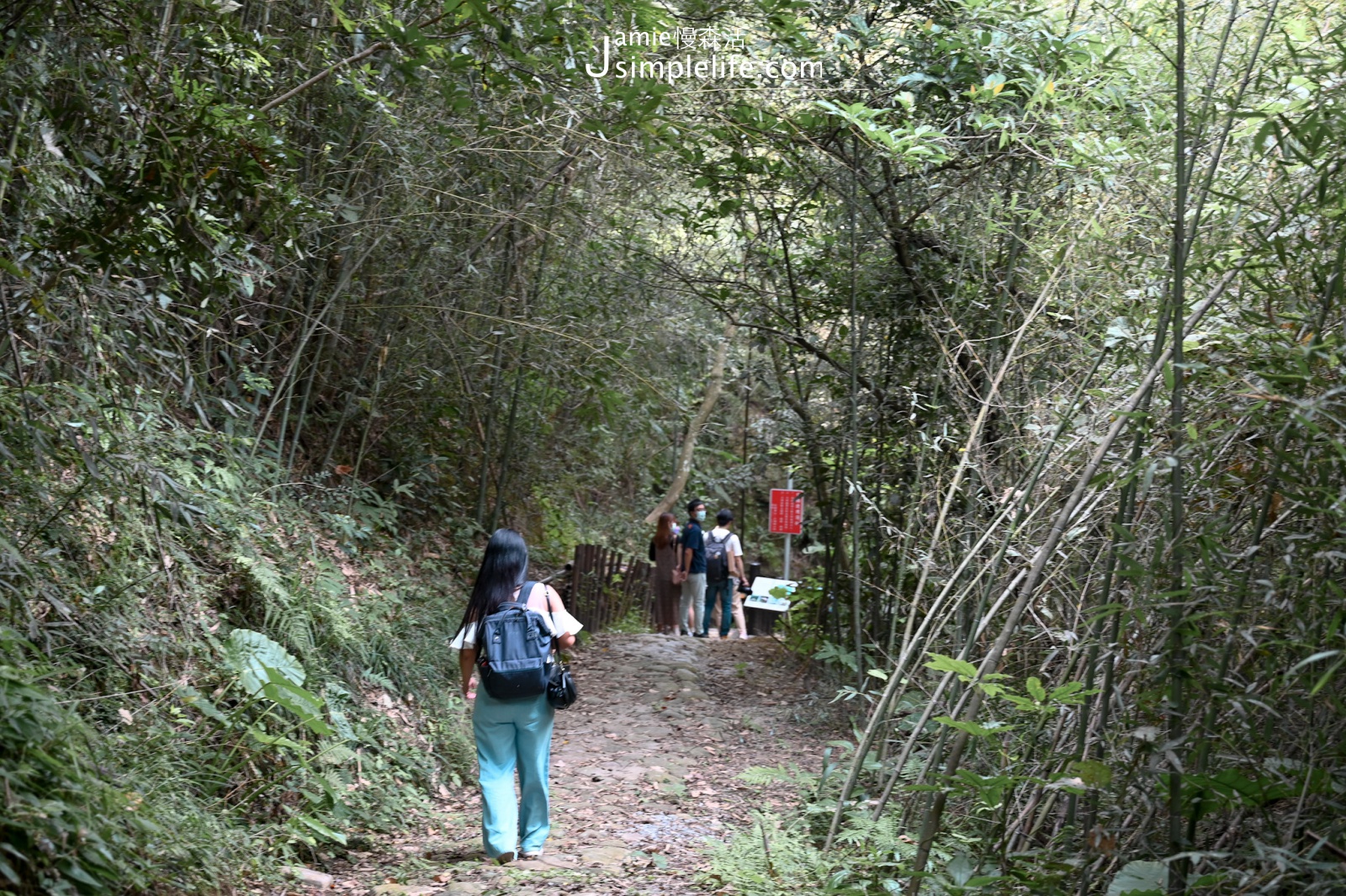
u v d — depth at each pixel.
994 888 3.88
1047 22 6.10
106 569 4.80
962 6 6.43
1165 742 3.31
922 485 6.27
